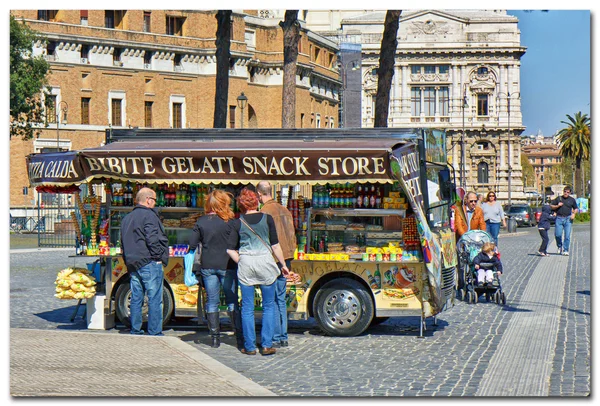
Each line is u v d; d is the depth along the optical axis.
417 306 13.21
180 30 78.25
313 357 11.66
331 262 13.42
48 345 11.71
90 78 70.56
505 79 116.62
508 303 17.30
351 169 12.51
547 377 10.12
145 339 12.24
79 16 70.25
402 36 117.94
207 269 12.52
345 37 111.06
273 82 84.81
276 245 11.96
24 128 58.66
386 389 9.56
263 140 13.62
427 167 13.69
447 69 117.81
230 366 11.02
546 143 198.12
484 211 23.23
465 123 117.00
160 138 14.15
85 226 14.41
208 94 78.81
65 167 13.47
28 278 23.58
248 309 11.95
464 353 11.80
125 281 14.16
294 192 14.31
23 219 57.28
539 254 31.03
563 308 16.34
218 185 14.30
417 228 12.84
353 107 42.66
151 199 13.29
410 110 118.31
